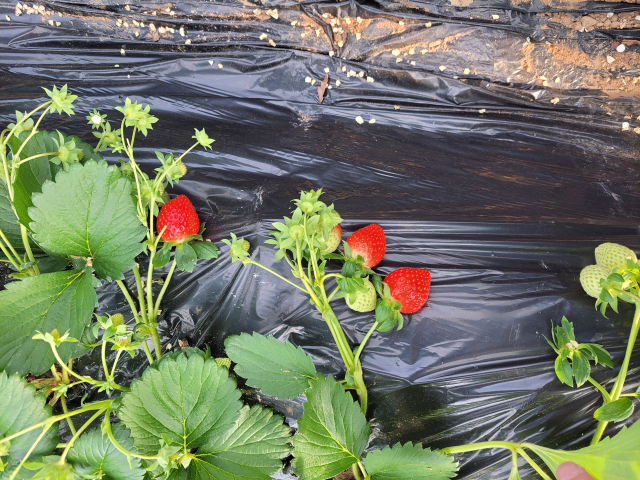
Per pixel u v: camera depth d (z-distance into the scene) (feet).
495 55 4.49
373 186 4.17
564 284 3.90
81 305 3.62
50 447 3.51
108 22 4.60
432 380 3.81
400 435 3.79
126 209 3.64
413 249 3.98
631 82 4.46
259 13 4.53
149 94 4.56
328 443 3.59
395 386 3.81
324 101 4.58
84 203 3.61
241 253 3.66
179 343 3.89
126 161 4.18
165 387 3.57
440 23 4.48
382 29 4.50
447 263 3.95
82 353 3.70
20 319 3.57
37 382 3.73
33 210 3.58
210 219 4.01
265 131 4.41
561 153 4.41
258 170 4.20
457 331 3.85
